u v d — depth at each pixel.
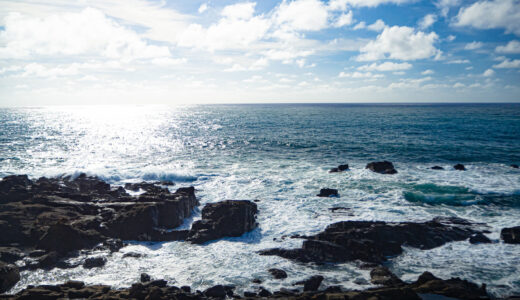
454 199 22.83
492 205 21.80
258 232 17.73
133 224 17.28
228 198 23.77
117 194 23.06
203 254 15.22
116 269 13.78
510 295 11.77
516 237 16.19
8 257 13.99
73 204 19.61
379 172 30.77
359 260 14.49
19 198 20.38
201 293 11.77
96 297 10.91
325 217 19.73
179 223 18.64
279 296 11.47
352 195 24.00
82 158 40.44
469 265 14.08
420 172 31.22
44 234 15.38
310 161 37.34
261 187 26.41
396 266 14.09
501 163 35.69
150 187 24.52
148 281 12.48
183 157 40.88
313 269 13.79
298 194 24.42
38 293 11.02
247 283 12.64
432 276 12.42
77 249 15.11
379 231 16.39
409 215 19.88
